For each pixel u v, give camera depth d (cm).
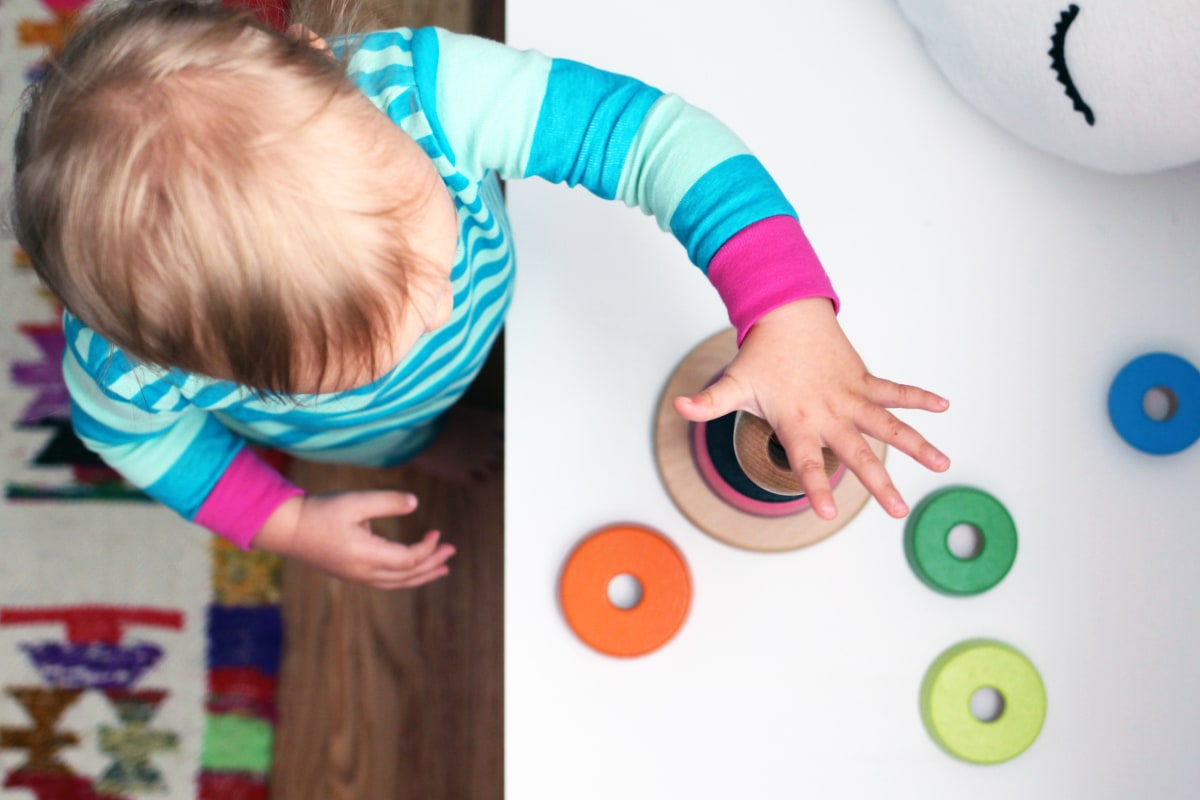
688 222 54
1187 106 52
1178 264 63
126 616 106
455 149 56
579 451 61
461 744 104
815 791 58
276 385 46
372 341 44
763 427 54
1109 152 58
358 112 44
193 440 67
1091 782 58
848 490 59
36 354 108
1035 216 64
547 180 59
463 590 106
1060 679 59
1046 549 60
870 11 66
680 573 58
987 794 58
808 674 59
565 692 58
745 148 56
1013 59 57
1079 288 63
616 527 59
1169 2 49
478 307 70
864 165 64
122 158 41
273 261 41
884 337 62
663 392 61
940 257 63
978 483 61
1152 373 61
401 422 82
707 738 58
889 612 59
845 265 63
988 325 62
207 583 106
